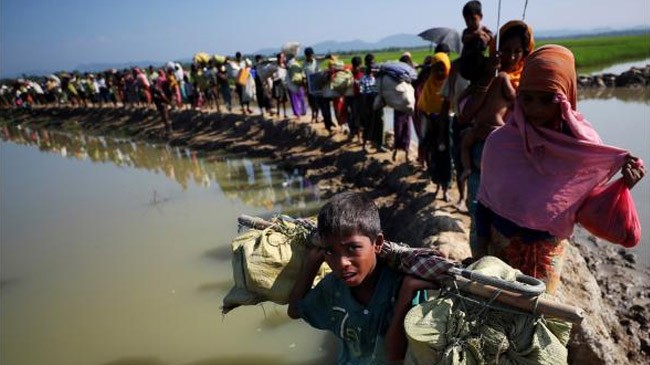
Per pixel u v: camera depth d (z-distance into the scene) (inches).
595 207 91.7
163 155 583.8
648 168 342.3
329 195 340.8
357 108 380.2
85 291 244.8
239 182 413.1
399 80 294.0
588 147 89.7
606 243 242.1
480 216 106.9
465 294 70.2
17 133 959.0
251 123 554.3
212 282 241.1
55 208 404.8
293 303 88.4
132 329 206.2
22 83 1179.9
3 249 316.5
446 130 223.1
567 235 96.0
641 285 200.4
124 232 326.3
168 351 188.9
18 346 202.1
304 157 424.5
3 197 458.9
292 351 181.2
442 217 216.2
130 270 263.4
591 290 166.2
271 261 90.7
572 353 138.7
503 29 147.8
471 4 188.5
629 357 156.6
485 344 66.6
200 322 206.2
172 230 319.9
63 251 303.4
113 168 554.3
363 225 69.9
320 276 97.1
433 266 71.6
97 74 961.5
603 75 848.3
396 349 75.6
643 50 1531.7
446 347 67.0
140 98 802.8
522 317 66.9
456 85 194.4
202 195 393.1
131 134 756.0
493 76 150.6
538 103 92.6
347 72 386.0
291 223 95.9
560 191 93.1
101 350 193.9
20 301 241.3
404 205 273.6
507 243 101.6
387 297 77.7
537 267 99.3
